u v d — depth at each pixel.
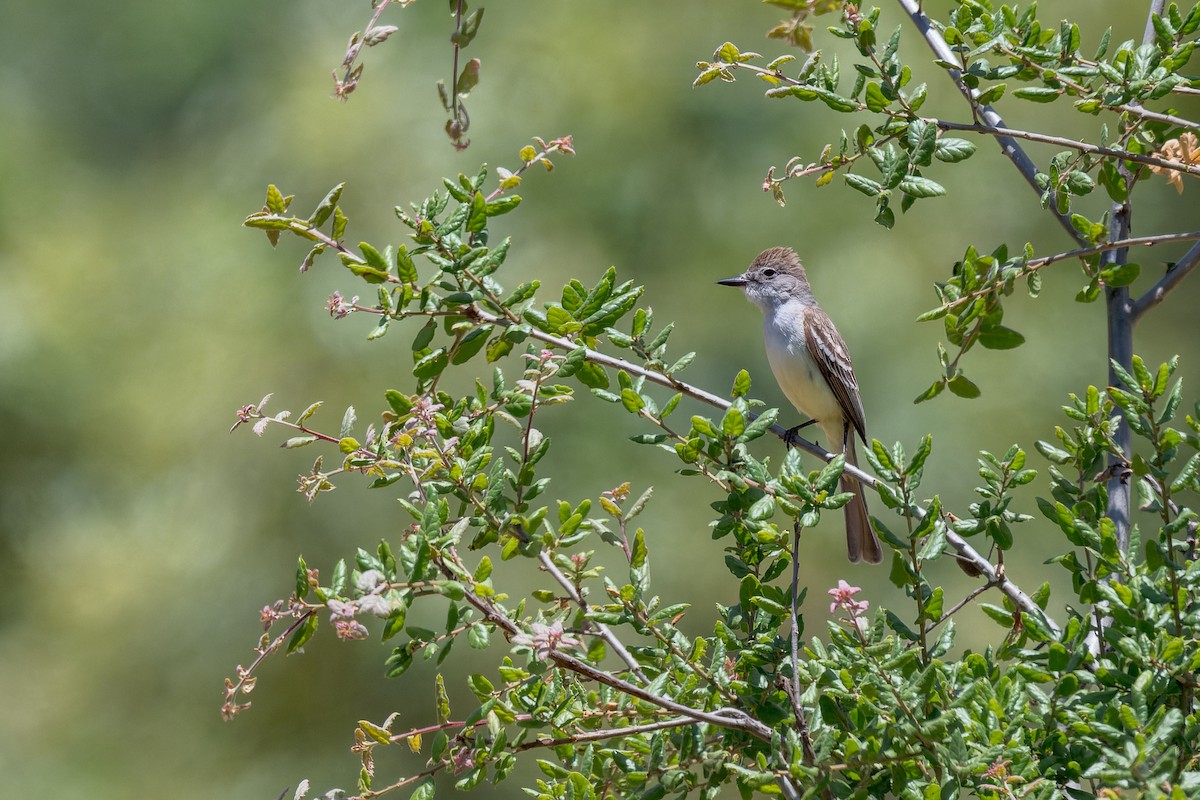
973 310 5.19
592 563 14.10
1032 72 5.31
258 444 14.77
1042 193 5.54
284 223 5.11
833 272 15.32
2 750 14.44
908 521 4.83
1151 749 3.78
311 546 14.53
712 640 5.11
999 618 4.73
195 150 19.08
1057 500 5.13
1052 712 4.45
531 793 4.93
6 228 16.58
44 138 18.70
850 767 4.33
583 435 14.53
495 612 4.58
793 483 4.84
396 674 4.45
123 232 17.03
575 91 15.80
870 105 5.32
